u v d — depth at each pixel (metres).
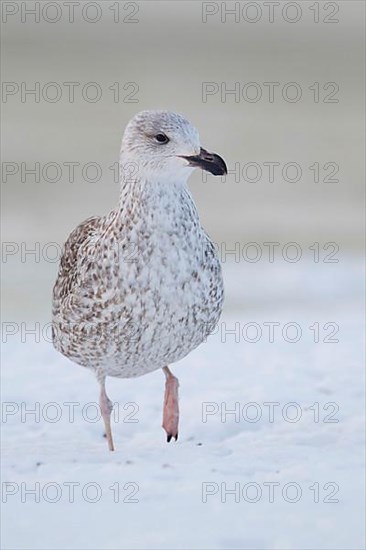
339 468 10.57
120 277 11.11
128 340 11.37
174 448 11.62
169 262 11.05
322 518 9.03
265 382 14.30
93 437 12.39
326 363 15.25
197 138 10.99
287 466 10.68
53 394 13.97
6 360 15.68
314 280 22.17
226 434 12.34
